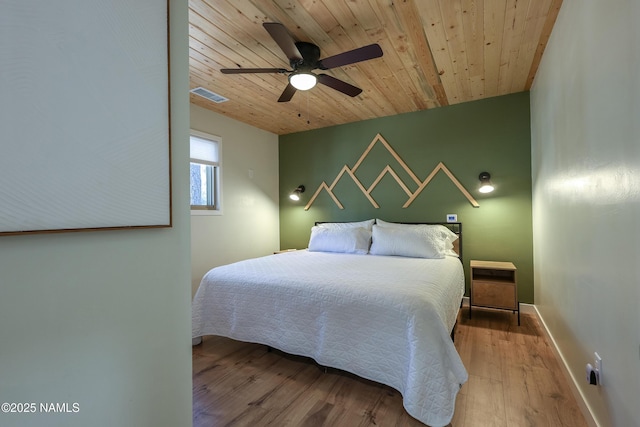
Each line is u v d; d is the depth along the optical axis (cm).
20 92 67
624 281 108
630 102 103
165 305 102
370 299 176
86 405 80
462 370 154
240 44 224
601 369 130
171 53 105
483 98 336
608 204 122
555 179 212
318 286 197
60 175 74
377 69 263
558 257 206
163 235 102
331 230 371
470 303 298
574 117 165
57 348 75
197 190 359
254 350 238
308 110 368
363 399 172
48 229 72
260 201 443
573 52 165
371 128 403
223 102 340
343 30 206
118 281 88
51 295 74
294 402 170
